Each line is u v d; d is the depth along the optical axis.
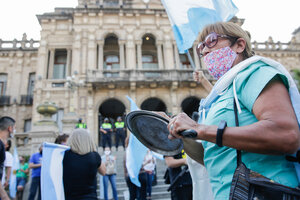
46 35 22.67
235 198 0.97
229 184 1.07
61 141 5.68
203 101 1.58
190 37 2.57
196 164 1.97
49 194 2.78
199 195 1.91
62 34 22.91
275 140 0.87
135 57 21.94
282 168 0.99
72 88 16.22
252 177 0.99
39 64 21.66
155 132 1.63
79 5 23.81
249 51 1.41
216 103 1.28
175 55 22.31
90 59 21.36
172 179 3.39
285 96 0.98
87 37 22.06
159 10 23.31
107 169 7.43
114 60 23.53
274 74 1.00
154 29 22.91
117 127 16.58
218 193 1.12
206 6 2.29
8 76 24.53
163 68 22.45
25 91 24.30
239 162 1.06
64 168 2.89
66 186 2.83
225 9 2.24
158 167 12.12
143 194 6.21
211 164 1.21
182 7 2.64
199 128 1.03
